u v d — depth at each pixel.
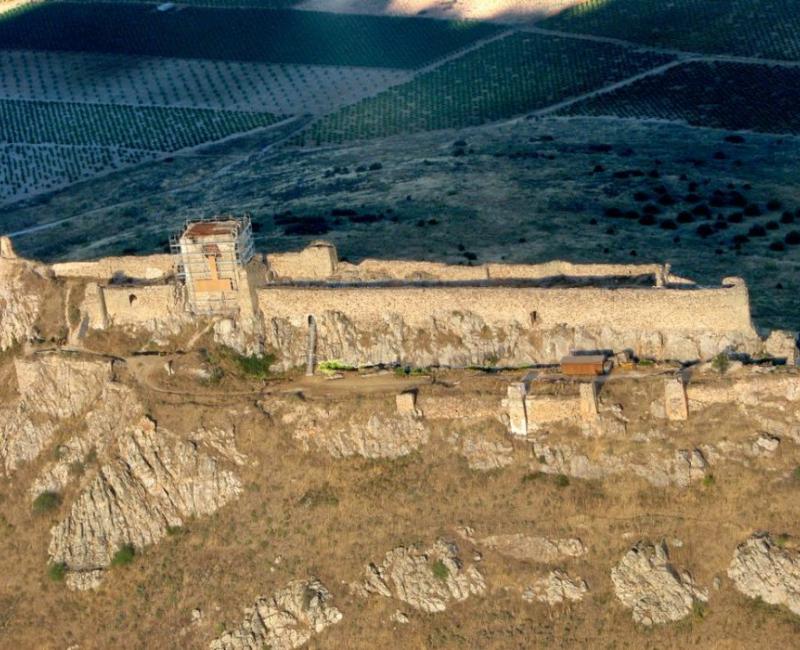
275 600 158.00
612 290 170.12
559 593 153.50
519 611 153.12
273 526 163.12
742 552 152.62
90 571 165.25
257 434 168.12
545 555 155.88
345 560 159.00
